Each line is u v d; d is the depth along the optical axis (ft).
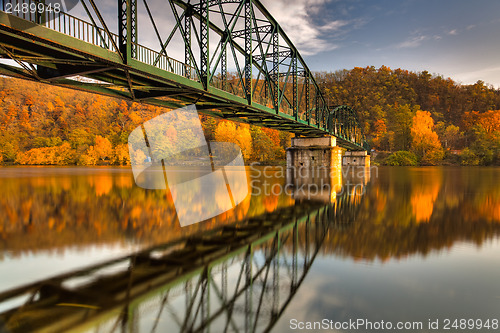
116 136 369.50
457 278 28.02
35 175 180.24
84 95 513.45
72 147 360.07
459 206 71.15
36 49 38.37
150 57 46.88
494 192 100.17
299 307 22.58
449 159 429.79
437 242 40.09
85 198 83.87
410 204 74.08
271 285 26.55
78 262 31.81
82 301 23.04
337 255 34.83
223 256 34.40
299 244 39.34
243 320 20.66
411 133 455.22
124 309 22.02
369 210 65.46
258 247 37.91
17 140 377.50
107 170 243.60
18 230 46.09
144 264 31.48
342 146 270.87
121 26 41.63
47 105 483.92
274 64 101.04
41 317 20.63
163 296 24.23
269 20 95.04
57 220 53.98
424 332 19.49
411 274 28.91
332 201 78.64
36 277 27.61
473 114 595.06
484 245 38.88
